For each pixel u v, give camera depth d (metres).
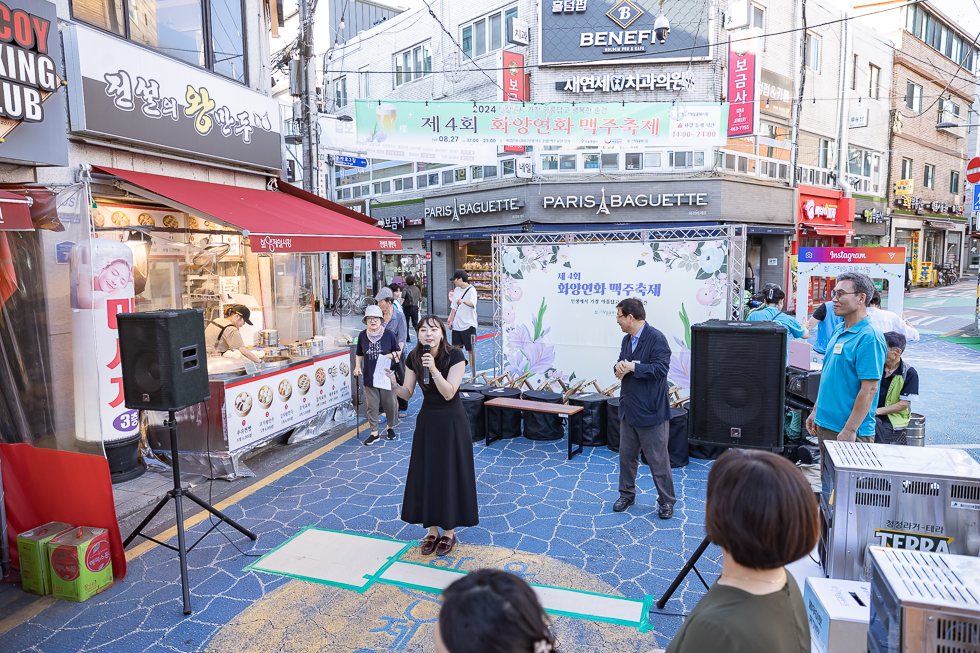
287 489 5.42
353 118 9.12
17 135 4.70
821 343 6.88
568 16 14.45
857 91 20.22
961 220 29.80
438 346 4.08
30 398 3.98
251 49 7.91
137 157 6.18
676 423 5.85
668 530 4.48
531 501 5.05
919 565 1.75
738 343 3.46
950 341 13.18
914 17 23.11
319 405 7.06
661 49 14.23
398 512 4.90
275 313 8.46
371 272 20.91
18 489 4.01
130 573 3.98
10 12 4.39
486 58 15.88
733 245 6.60
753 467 1.41
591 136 9.23
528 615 1.16
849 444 2.79
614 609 3.46
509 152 13.55
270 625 3.37
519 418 6.95
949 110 26.84
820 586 2.40
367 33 19.34
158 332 3.58
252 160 7.70
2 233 4.10
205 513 4.90
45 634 3.33
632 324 4.60
